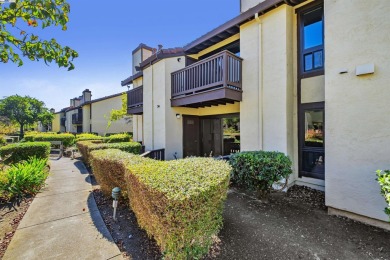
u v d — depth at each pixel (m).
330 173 3.78
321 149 5.00
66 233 3.02
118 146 7.59
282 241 2.85
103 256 2.49
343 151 3.62
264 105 5.71
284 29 5.26
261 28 5.76
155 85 9.33
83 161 9.13
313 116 5.16
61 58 2.80
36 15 2.38
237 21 6.20
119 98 22.03
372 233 3.08
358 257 2.52
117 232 3.05
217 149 9.69
